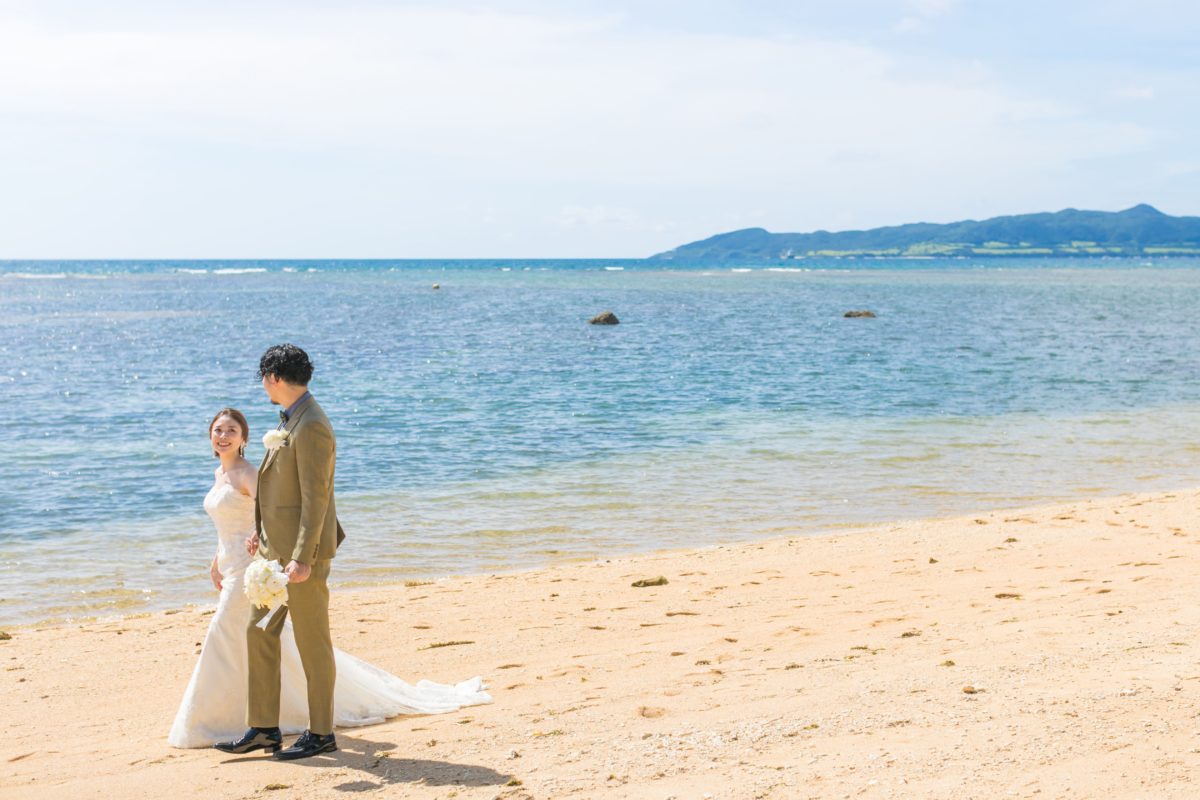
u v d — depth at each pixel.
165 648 8.14
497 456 18.30
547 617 8.82
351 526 13.29
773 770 4.60
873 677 6.09
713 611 8.85
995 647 6.70
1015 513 13.34
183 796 4.72
